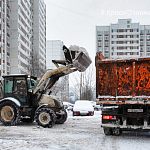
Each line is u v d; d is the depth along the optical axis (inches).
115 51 5285.4
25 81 689.0
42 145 418.0
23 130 589.6
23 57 3683.6
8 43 3331.7
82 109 1060.5
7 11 3294.8
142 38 5428.2
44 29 5078.7
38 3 4434.1
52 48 5674.2
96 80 498.0
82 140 465.7
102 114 507.5
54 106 689.6
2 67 3019.2
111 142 447.2
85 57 666.2
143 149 391.2
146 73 471.8
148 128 479.8
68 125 697.0
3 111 669.3
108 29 5442.9
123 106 496.1
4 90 697.0
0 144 423.5
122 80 484.7
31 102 685.3
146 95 470.3
